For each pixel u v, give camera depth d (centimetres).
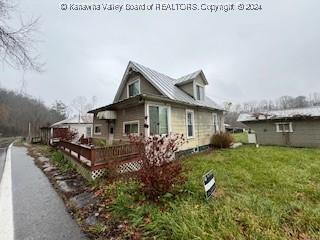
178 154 1015
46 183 626
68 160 962
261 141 1656
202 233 266
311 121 1391
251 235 264
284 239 258
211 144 1372
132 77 1338
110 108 1077
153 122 907
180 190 438
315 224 299
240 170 657
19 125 4559
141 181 452
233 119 5131
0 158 1234
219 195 430
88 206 427
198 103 1234
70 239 303
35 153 1456
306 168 672
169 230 297
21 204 448
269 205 360
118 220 354
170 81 1411
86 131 2608
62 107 6031
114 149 681
